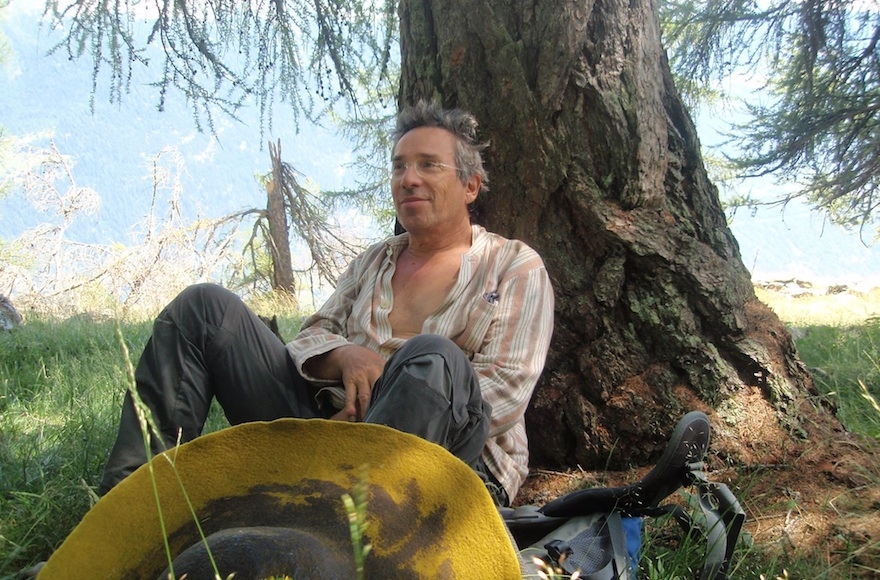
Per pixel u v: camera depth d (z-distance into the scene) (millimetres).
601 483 3258
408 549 1780
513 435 2799
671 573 2389
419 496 1834
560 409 3426
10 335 7617
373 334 2973
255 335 2684
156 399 2531
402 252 3154
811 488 3037
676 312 3322
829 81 10953
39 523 2764
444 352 2256
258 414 2695
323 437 1897
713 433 3250
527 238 3529
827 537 2738
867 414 3799
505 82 3408
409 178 2980
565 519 2510
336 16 6133
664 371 3344
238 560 1541
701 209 3629
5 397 4676
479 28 3412
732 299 3354
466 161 3062
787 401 3328
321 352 2793
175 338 2570
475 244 3018
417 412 2162
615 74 3377
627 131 3400
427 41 3627
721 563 2352
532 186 3482
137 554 1803
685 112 3697
